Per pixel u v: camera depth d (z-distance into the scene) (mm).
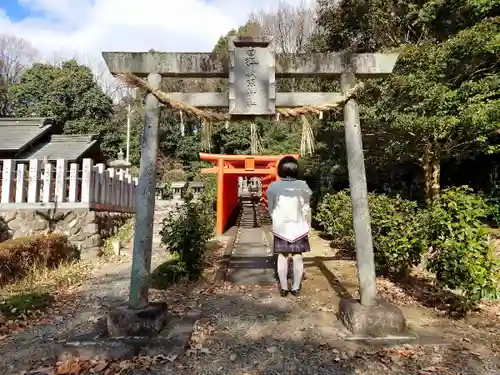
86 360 2979
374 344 3176
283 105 3803
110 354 3002
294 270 4758
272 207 4766
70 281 5797
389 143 8547
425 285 5055
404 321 3369
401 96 7332
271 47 3697
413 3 9102
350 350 3076
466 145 8000
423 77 6906
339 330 3492
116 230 9312
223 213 11273
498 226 8469
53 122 14906
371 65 3812
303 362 2906
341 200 8305
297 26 23797
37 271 5859
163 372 2773
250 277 5797
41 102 21984
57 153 12945
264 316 4004
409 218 4863
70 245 7336
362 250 3547
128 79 3518
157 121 3656
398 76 7039
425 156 8383
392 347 3129
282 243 4660
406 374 2697
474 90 6605
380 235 5156
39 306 4492
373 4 9336
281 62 3758
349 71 3781
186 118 3873
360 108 7898
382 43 9914
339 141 10953
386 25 9562
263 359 2975
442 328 3578
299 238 4668
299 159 13914
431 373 2695
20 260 5672
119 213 9992
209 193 13406
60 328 3871
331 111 3957
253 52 3699
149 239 3508
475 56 7027
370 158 9758
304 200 4773
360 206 3604
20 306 4297
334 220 8320
